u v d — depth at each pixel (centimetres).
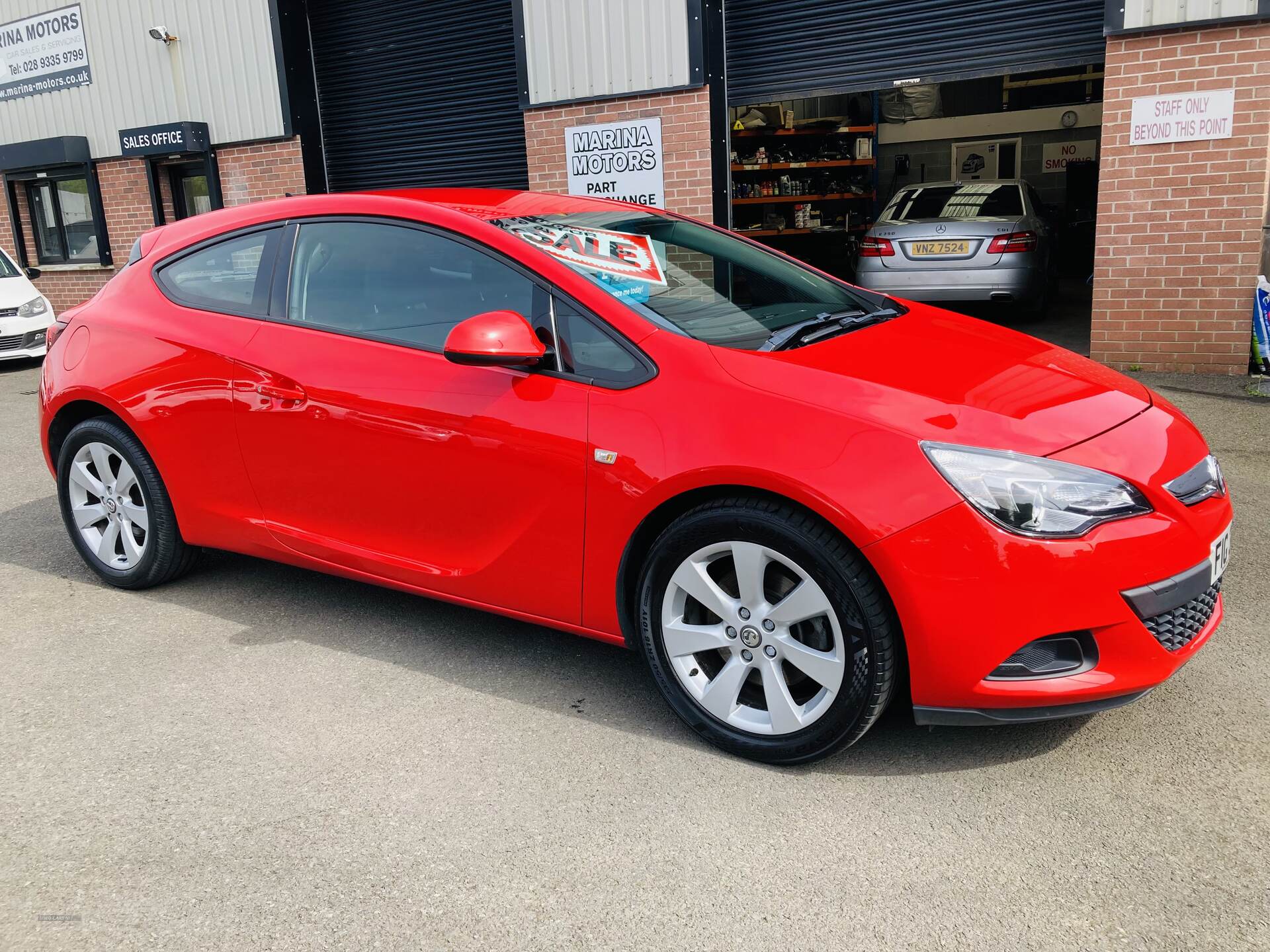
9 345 1034
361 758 272
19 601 389
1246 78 673
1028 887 215
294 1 1150
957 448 236
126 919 212
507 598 299
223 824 245
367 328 322
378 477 314
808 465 240
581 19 926
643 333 275
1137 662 242
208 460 354
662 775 262
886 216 1055
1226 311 714
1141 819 237
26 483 571
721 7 899
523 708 298
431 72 1101
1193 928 201
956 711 242
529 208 335
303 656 335
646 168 929
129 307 380
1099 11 774
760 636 257
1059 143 1653
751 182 1317
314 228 342
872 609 239
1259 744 266
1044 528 230
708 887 218
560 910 212
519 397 285
